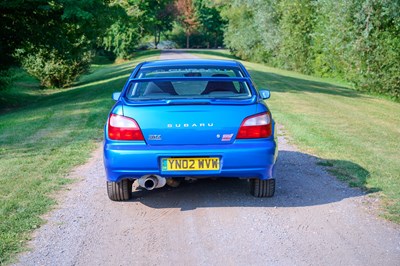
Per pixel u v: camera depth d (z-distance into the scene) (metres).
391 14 22.66
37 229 4.87
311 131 10.99
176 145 5.17
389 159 8.03
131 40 74.12
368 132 11.26
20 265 4.04
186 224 4.99
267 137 5.26
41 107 20.44
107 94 22.00
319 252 4.24
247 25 60.53
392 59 24.59
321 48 40.75
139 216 5.27
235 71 6.22
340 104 18.97
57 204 5.70
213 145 5.17
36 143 9.78
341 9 25.17
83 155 8.52
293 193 6.05
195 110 5.16
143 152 5.11
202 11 116.31
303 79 35.72
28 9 22.06
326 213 5.27
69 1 21.03
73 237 4.66
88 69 37.50
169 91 5.81
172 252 4.29
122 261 4.12
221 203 5.66
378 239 4.52
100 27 24.67
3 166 7.60
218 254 4.22
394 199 5.71
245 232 4.73
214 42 120.31
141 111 5.18
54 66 34.25
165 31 118.31
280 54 48.84
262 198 5.83
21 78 41.59
